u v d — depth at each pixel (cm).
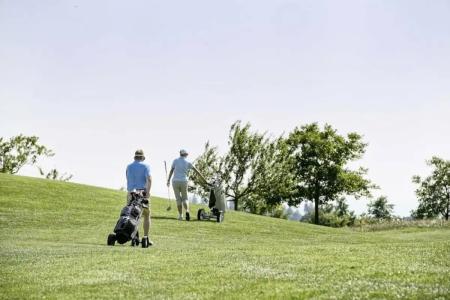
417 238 2427
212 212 2403
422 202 10562
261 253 1095
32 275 854
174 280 796
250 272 839
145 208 1414
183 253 1127
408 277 767
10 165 8669
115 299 683
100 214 2311
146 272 864
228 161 6238
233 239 1923
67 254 1134
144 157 1430
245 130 6319
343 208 9056
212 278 800
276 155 6456
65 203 2508
